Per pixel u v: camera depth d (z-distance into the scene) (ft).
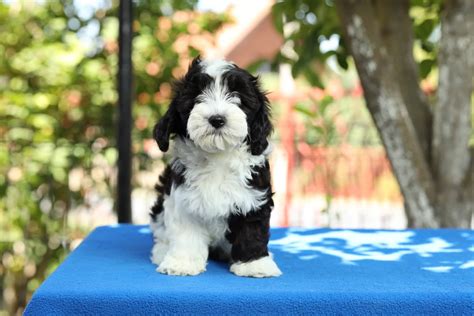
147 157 19.34
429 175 14.83
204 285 8.78
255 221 9.56
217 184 9.49
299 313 8.23
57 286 8.60
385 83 14.28
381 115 14.40
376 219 21.75
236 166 9.45
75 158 19.16
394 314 8.27
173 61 20.25
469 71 14.84
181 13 20.81
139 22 20.10
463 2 14.65
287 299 8.27
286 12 16.80
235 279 9.18
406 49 15.66
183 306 8.23
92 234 12.58
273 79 29.73
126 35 13.87
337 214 20.47
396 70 15.53
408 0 15.64
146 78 20.18
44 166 19.12
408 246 11.66
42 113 19.69
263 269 9.30
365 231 13.20
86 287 8.56
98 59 20.03
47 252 19.52
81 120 20.01
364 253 11.04
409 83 15.69
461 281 9.05
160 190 10.92
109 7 20.08
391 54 15.61
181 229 9.73
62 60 19.62
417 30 16.75
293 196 21.13
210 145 9.09
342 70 16.70
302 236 12.67
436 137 15.20
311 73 16.94
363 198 21.48
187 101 9.46
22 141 19.04
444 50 14.96
